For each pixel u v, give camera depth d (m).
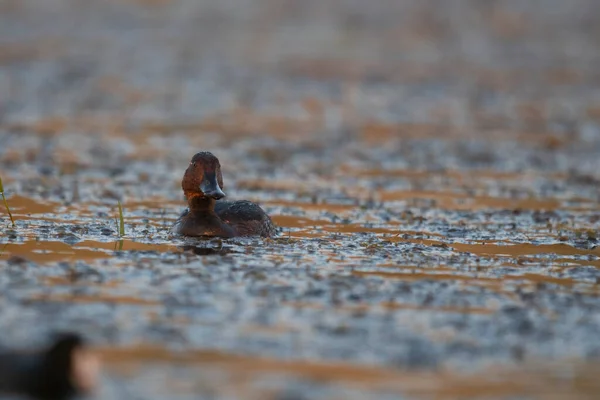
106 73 76.75
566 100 69.56
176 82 74.12
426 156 48.81
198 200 29.62
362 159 47.78
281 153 49.06
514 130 57.69
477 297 23.08
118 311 21.02
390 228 31.88
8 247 27.06
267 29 103.25
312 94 70.44
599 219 34.19
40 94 66.44
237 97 68.38
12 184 38.25
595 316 21.75
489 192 39.72
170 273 24.44
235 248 27.86
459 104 67.50
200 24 105.81
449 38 99.88
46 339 18.83
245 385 17.17
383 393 17.09
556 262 27.19
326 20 110.75
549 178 43.25
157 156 46.91
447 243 29.59
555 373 18.25
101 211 33.56
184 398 16.48
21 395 16.23
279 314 21.22
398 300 22.61
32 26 99.31
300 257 26.86
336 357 18.73
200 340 19.39
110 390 16.72
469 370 18.30
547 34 103.12
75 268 24.58
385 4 123.12
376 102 67.75
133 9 114.38
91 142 50.16
